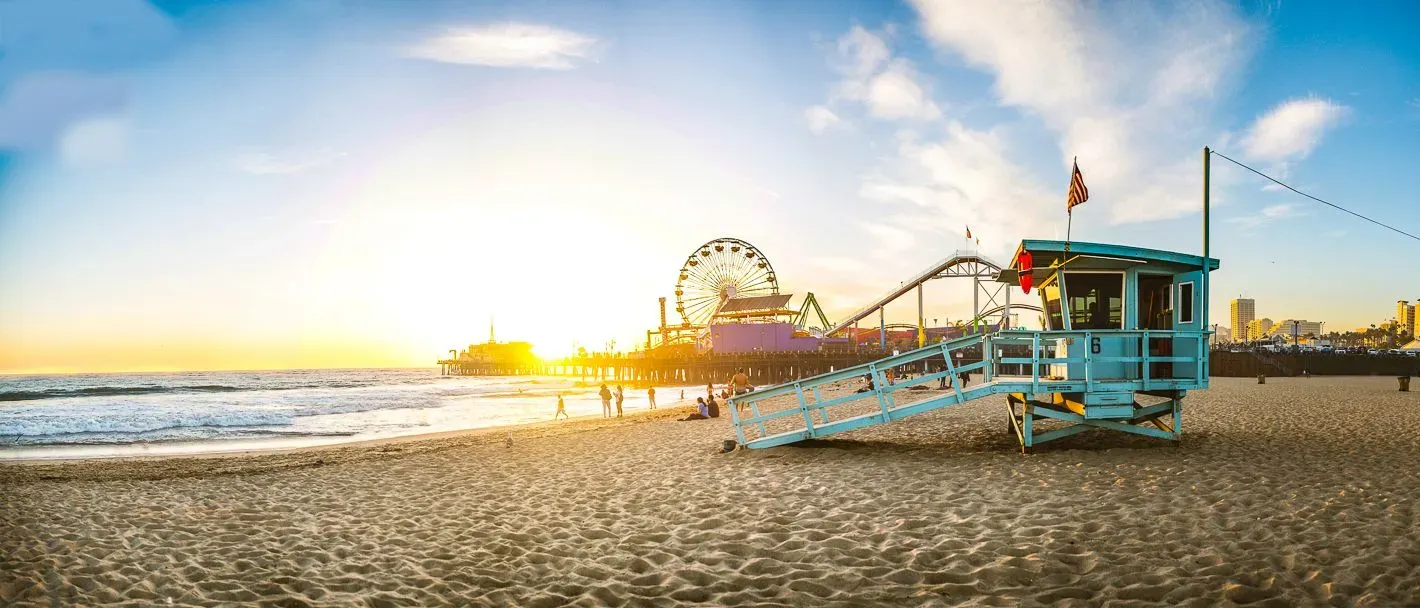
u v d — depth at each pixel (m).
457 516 10.38
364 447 23.97
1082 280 15.67
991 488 10.60
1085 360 14.27
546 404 59.16
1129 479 10.91
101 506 11.87
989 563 6.94
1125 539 7.57
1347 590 5.79
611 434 22.88
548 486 12.68
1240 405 27.23
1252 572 6.33
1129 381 14.21
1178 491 9.88
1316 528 7.70
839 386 51.38
